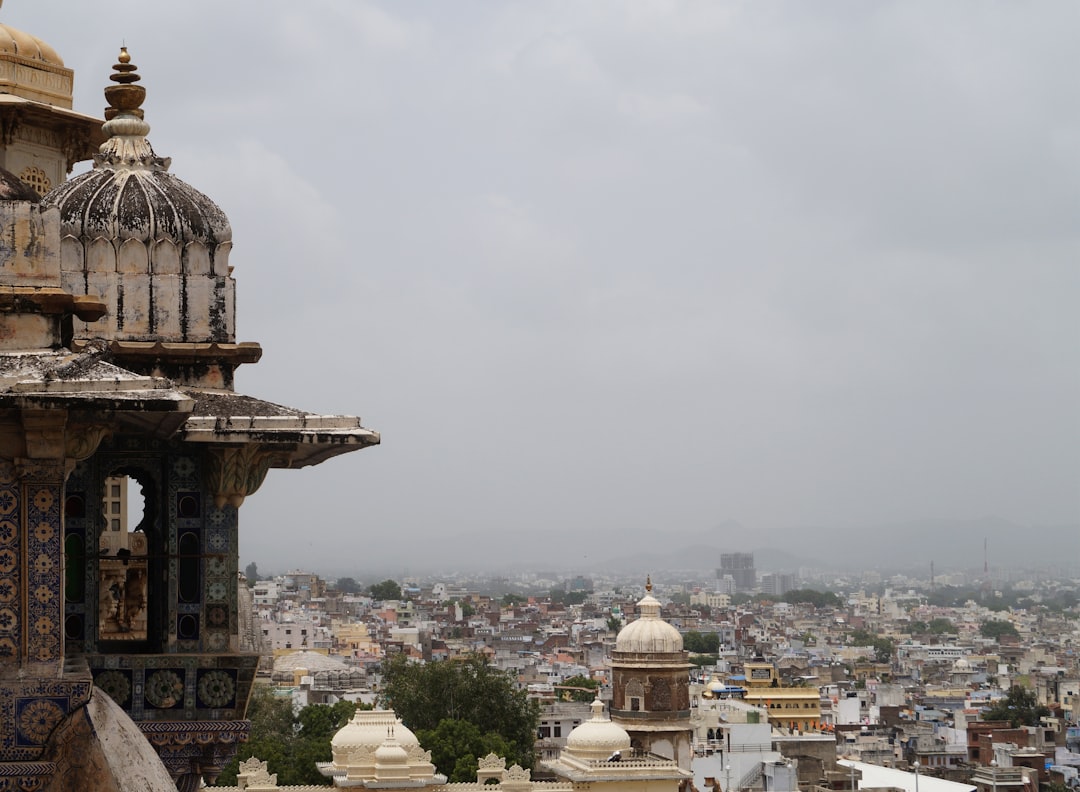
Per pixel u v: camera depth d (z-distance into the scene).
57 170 22.94
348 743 61.72
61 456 12.26
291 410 17.98
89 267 18.62
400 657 127.44
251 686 17.28
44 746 12.04
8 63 22.17
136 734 12.70
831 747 140.00
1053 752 178.25
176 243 18.84
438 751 97.06
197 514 17.52
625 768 67.44
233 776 76.44
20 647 12.13
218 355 18.78
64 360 12.91
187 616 17.38
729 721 145.00
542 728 155.38
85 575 17.12
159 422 13.33
